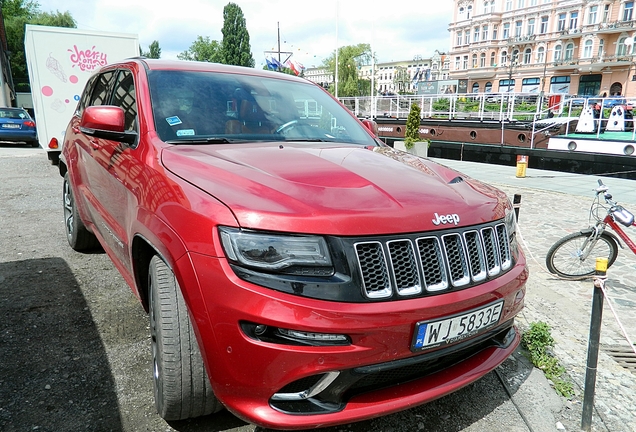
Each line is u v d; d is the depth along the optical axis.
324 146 2.92
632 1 50.12
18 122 15.98
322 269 1.79
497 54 62.97
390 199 2.03
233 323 1.77
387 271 1.86
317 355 1.75
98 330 3.16
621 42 51.81
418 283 1.92
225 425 2.29
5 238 5.11
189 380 2.04
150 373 2.69
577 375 3.03
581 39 54.50
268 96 3.35
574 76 56.25
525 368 3.06
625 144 13.09
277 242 1.78
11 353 2.83
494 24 61.91
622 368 3.18
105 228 3.23
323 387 1.83
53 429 2.21
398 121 19.62
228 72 3.43
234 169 2.19
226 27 59.28
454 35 67.44
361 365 1.81
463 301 1.99
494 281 2.17
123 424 2.27
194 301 1.85
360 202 1.96
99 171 3.26
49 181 8.95
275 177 2.12
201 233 1.86
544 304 4.27
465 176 2.79
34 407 2.35
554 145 14.69
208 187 2.02
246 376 1.79
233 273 1.78
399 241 1.90
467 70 66.12
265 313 1.72
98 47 10.52
